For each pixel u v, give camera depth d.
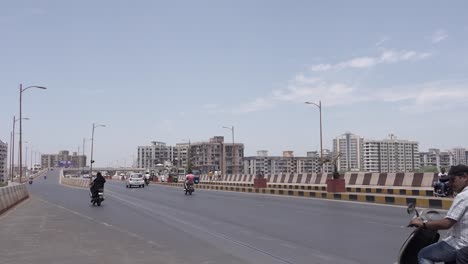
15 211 24.72
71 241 13.84
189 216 21.56
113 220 19.97
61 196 41.28
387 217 19.78
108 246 12.91
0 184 68.50
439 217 6.11
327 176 44.41
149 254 11.66
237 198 35.16
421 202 25.31
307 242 13.44
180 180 79.25
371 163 103.62
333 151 119.31
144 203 30.66
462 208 5.54
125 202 31.88
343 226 16.94
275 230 16.19
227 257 11.25
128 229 16.77
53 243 13.45
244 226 17.44
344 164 115.31
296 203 29.03
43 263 10.52
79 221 19.53
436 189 26.72
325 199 33.06
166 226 17.67
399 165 104.69
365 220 18.75
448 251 5.68
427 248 5.86
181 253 11.81
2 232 15.89
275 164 144.12
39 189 59.28
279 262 10.62
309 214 21.67
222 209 25.12
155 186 67.75
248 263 10.53
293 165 144.50
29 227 17.38
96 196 28.98
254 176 59.91
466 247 5.49
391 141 104.75
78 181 73.88
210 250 12.24
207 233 15.58
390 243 13.05
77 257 11.25
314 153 154.88
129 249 12.41
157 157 191.62
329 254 11.52
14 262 10.64
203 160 152.25
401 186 34.53
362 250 12.02
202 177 84.88
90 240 14.03
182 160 189.25
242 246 12.86
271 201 31.22
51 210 25.41
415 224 5.79
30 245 13.06
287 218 20.05
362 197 30.69
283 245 12.98
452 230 5.73
